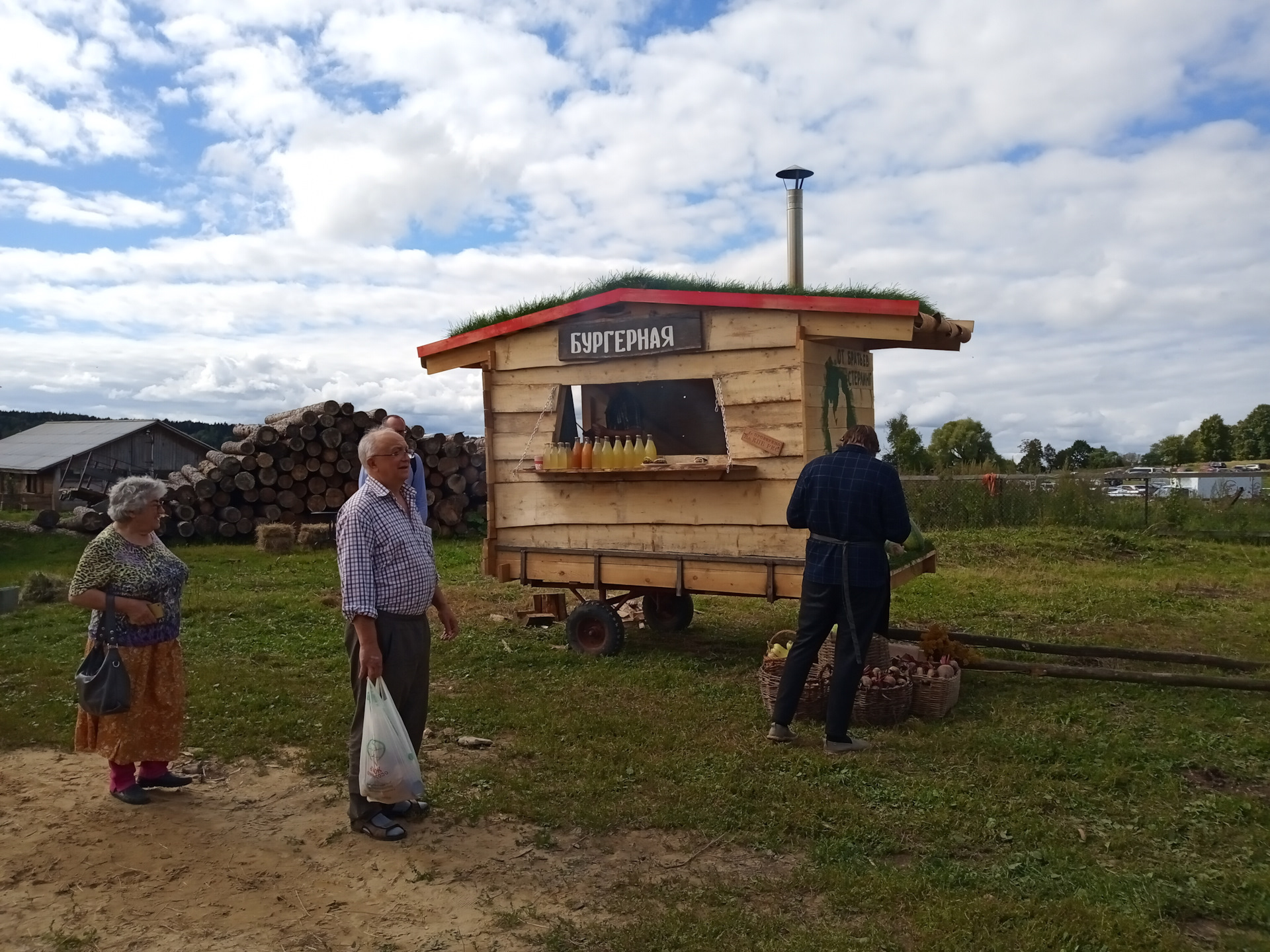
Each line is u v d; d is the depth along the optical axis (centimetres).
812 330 695
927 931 337
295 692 673
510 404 838
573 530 812
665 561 765
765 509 721
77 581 455
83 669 465
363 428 1844
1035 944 327
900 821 439
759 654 804
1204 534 1722
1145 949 324
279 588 1180
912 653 710
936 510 1850
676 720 602
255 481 1753
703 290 770
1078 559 1449
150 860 410
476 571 1363
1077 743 547
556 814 452
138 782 492
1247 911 352
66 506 3017
